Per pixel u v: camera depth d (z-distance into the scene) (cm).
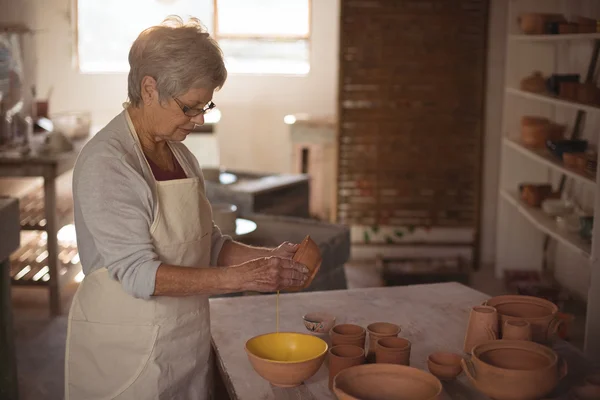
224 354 197
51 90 675
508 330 177
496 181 554
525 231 505
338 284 362
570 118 452
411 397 154
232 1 686
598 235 307
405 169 551
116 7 683
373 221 559
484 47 532
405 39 533
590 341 313
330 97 693
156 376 187
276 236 361
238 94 691
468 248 556
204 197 198
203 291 171
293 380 171
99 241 173
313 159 654
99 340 187
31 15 659
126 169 174
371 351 181
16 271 454
